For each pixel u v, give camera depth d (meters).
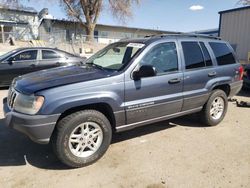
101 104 3.70
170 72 4.36
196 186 3.22
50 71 4.22
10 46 21.80
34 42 24.72
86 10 33.09
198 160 3.87
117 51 4.45
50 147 4.25
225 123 5.54
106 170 3.57
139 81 3.95
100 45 25.77
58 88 3.37
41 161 3.80
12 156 3.94
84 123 3.58
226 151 4.18
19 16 34.97
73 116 3.47
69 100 3.37
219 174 3.49
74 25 37.03
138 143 4.45
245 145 4.42
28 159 3.86
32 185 3.21
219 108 5.39
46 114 3.27
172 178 3.39
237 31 15.47
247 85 8.50
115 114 3.79
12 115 3.43
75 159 3.55
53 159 3.87
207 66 4.98
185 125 5.35
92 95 3.53
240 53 15.41
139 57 4.01
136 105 3.95
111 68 4.05
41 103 3.28
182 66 4.54
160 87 4.20
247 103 6.89
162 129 5.11
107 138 3.80
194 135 4.83
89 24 33.72
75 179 3.35
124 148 4.24
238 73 5.61
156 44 4.25
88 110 3.63
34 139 3.37
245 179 3.38
